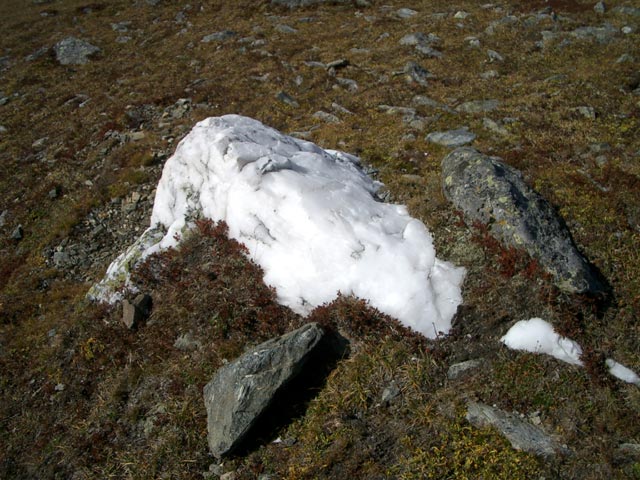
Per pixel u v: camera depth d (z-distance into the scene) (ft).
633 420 5.27
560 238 6.45
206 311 6.89
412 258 6.56
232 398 5.71
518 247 6.34
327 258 6.63
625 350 5.80
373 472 5.27
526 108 10.53
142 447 6.09
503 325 6.05
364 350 6.09
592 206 7.34
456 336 6.06
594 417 5.33
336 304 6.41
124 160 11.07
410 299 6.25
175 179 8.35
